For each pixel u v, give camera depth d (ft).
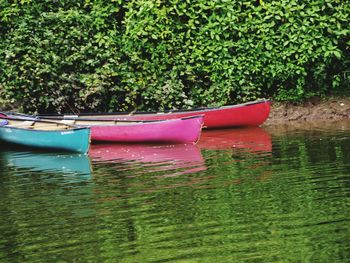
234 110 55.26
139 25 57.41
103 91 56.80
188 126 49.34
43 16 57.47
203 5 57.72
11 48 56.34
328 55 57.06
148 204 32.42
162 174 38.78
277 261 24.58
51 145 48.62
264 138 49.67
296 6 57.11
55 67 56.65
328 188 33.50
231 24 57.47
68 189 36.35
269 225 28.30
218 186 35.12
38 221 30.71
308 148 43.98
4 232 29.40
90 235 28.37
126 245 26.91
